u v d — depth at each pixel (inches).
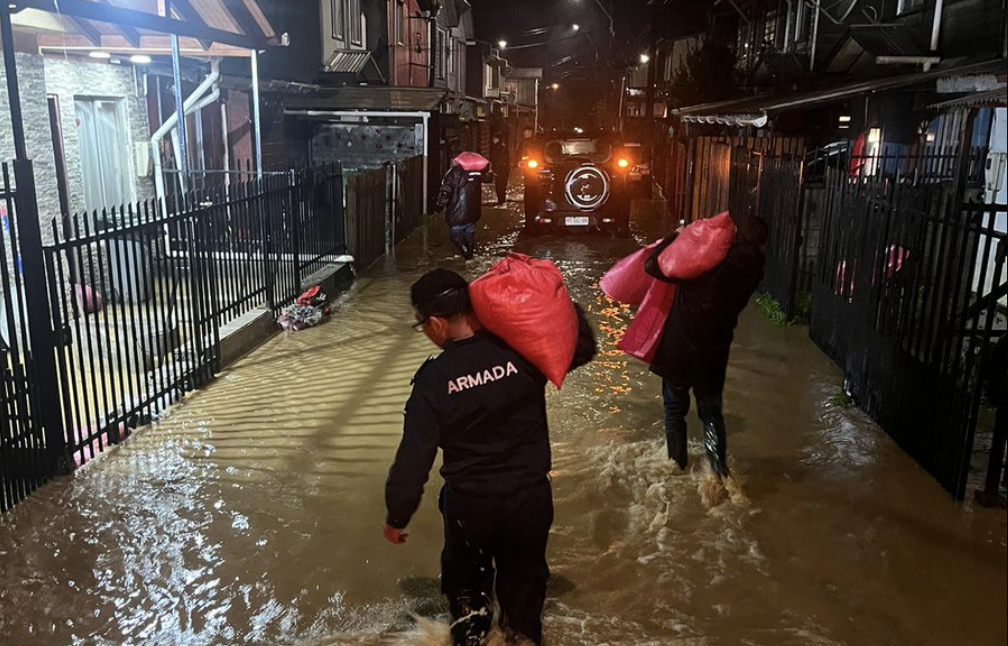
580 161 591.5
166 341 253.1
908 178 251.4
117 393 262.2
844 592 156.6
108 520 182.4
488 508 119.3
